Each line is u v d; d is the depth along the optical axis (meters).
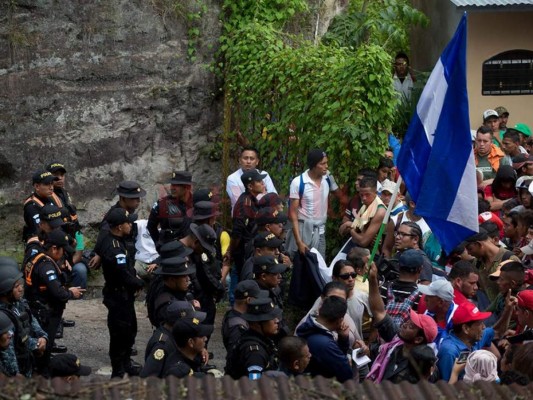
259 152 15.62
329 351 9.07
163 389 5.48
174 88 16.50
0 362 9.16
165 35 16.41
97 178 16.27
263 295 9.34
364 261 10.87
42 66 15.95
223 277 13.15
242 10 16.53
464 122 10.20
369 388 5.61
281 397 5.43
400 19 19.23
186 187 13.08
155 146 16.55
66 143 16.09
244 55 15.98
